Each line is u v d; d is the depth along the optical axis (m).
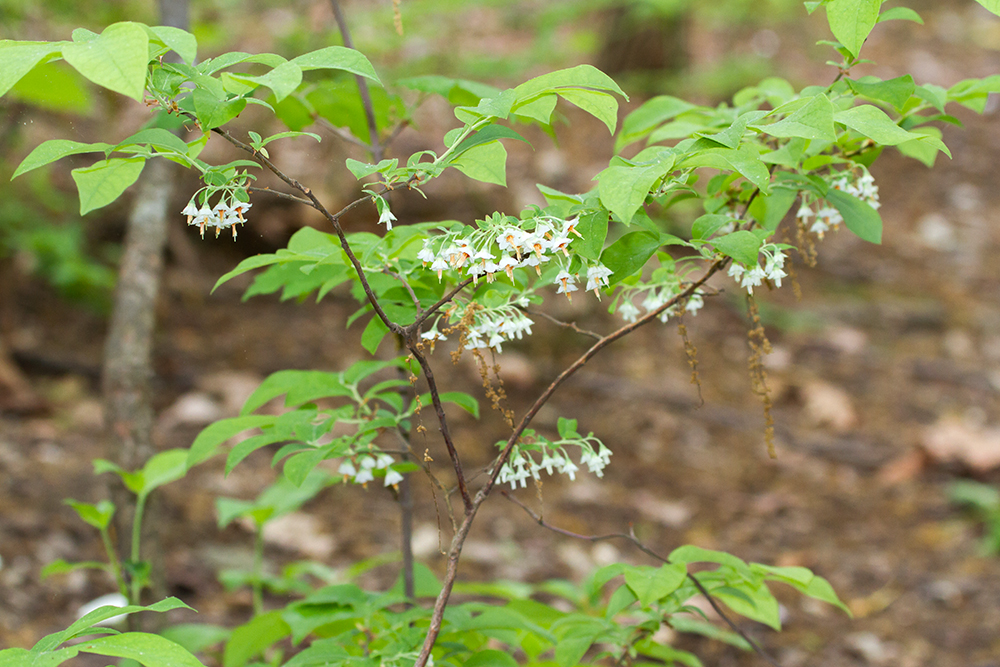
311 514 4.10
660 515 4.37
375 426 1.69
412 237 1.55
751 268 1.48
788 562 4.06
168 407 4.62
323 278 1.94
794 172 1.78
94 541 3.56
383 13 4.21
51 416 4.45
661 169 1.26
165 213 2.80
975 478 4.82
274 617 2.00
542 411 5.00
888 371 5.91
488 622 1.82
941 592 3.88
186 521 3.86
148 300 2.67
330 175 5.86
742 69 5.86
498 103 1.29
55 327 5.09
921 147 1.90
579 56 7.13
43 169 5.38
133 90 1.03
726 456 4.93
